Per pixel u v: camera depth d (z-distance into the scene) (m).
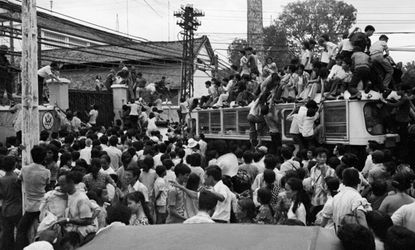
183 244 2.80
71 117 20.27
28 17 8.34
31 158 8.32
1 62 20.92
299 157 9.84
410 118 11.20
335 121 11.34
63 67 42.62
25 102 8.38
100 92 26.22
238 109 15.60
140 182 8.04
